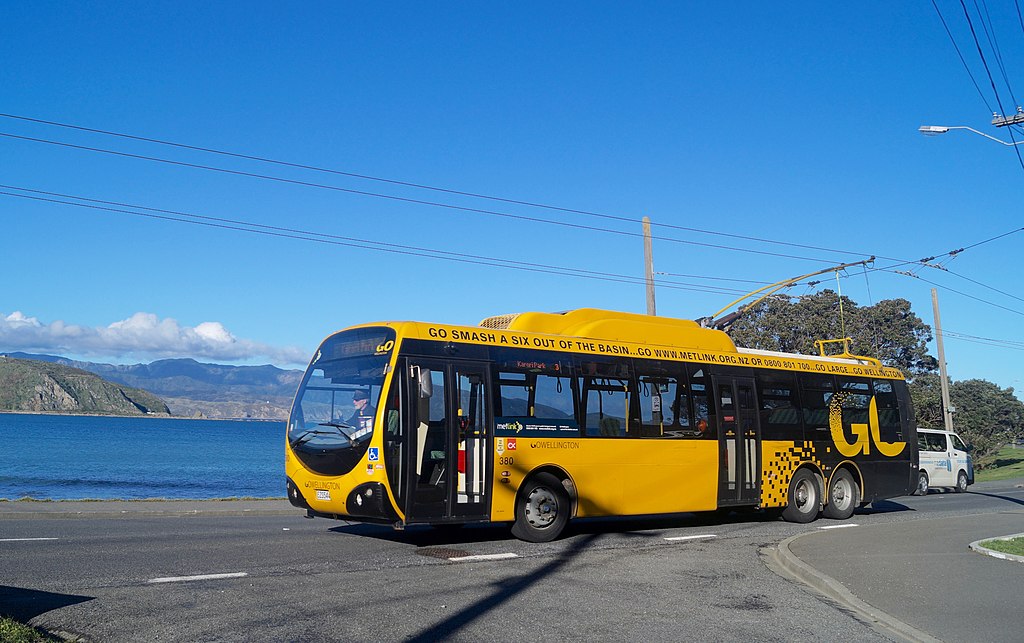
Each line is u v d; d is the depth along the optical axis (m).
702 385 17.08
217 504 21.19
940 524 17.64
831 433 19.41
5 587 8.88
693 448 16.55
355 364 13.30
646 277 27.80
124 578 9.56
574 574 10.87
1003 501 28.36
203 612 7.97
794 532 16.67
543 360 14.59
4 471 55.38
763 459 17.89
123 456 77.88
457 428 13.20
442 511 12.83
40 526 15.45
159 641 6.95
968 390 74.75
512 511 13.70
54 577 9.52
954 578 11.00
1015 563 12.19
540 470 14.22
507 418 13.86
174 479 50.41
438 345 13.36
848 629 8.38
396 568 10.83
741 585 10.56
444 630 7.65
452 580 10.09
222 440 126.38
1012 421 71.44
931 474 34.00
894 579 10.88
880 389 20.95
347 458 12.68
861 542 14.40
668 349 16.77
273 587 9.25
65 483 45.12
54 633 7.03
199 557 11.29
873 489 20.16
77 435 124.62
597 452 14.94
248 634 7.23
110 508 19.02
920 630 8.34
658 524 18.08
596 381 15.25
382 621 7.88
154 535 13.86
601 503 14.95
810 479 18.83
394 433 12.55
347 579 9.90
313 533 14.61
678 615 8.69
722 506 16.98
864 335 55.38
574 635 7.68
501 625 7.93
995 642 7.91
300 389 13.90
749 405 17.88
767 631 8.16
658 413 16.14
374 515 12.35
